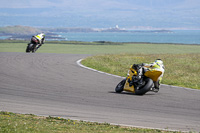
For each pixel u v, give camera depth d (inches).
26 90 1678.2
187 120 1146.0
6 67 2630.4
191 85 2033.7
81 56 3966.5
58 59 3410.4
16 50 6806.1
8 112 1147.3
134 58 3858.3
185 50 7687.0
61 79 2102.6
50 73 2368.4
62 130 903.1
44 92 1635.1
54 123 1005.8
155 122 1099.3
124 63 3316.9
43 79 2079.2
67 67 2755.9
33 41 4217.5
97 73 2445.9
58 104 1363.2
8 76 2162.9
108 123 1042.1
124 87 1664.6
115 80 2128.4
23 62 3011.8
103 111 1251.2
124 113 1226.0
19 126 917.2
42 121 1027.3
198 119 1167.6
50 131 877.2
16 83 1894.7
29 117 1090.1
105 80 2116.1
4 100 1403.8
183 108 1344.7
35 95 1551.4
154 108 1330.0
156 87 1663.4
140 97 1566.2
